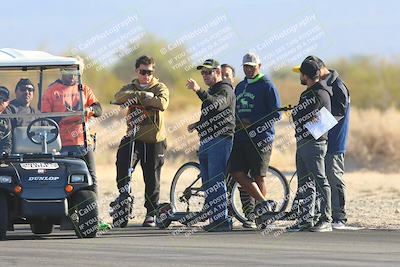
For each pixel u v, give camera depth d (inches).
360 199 2431.1
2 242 1649.9
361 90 6304.1
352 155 3860.7
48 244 1616.6
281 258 1427.2
